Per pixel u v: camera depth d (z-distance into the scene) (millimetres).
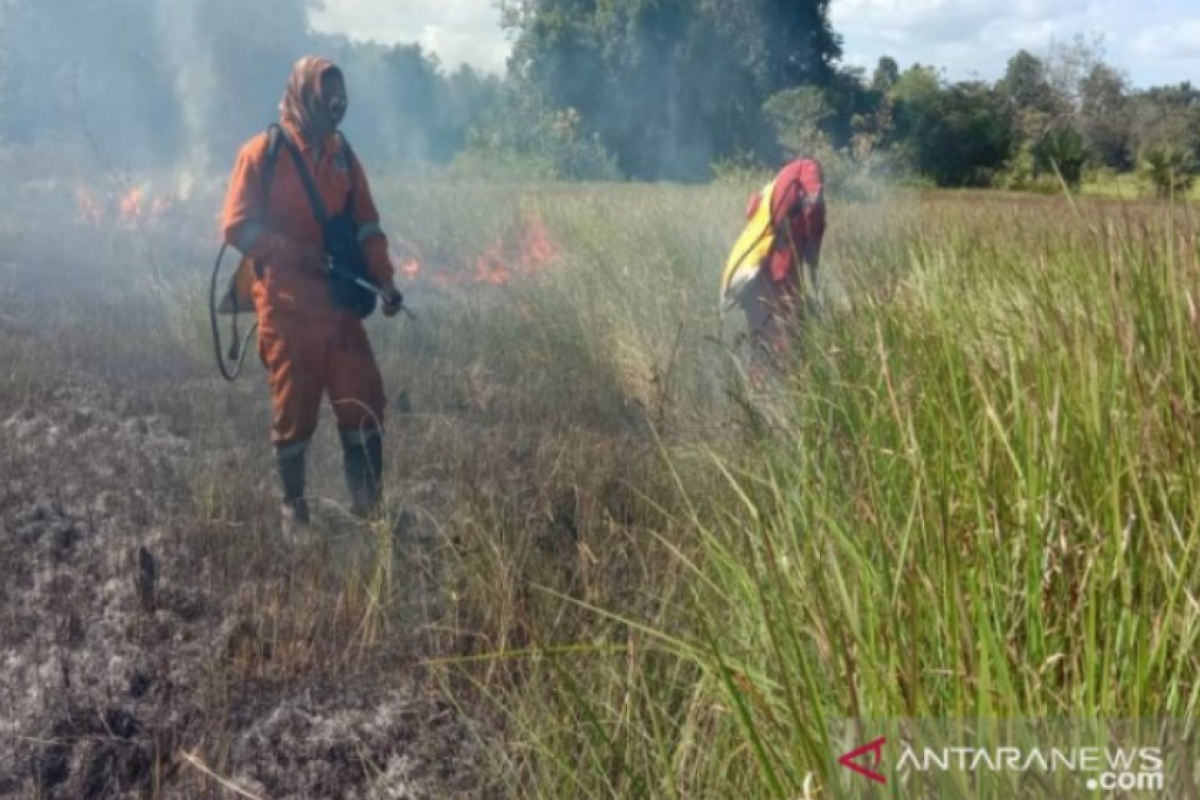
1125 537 2496
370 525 5309
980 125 34500
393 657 4504
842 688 2584
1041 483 2822
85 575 5160
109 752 4066
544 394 7809
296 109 5953
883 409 3926
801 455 4066
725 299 7941
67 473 6238
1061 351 3221
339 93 5934
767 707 2637
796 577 3037
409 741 4109
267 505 5895
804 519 3189
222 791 3916
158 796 3889
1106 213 4633
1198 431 2811
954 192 23109
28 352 8508
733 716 3074
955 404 3350
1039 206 9867
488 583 4734
